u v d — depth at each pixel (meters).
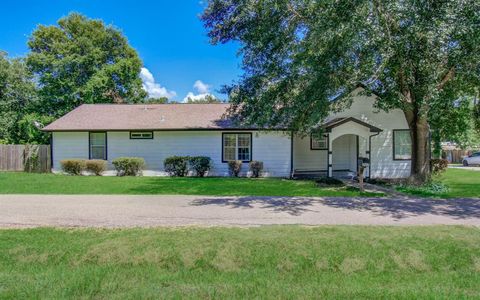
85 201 10.41
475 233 6.79
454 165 33.06
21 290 4.66
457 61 10.94
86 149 19.38
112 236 6.68
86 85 30.30
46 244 6.30
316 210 9.19
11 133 28.66
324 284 4.97
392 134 18.34
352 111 18.23
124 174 18.59
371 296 4.54
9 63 29.30
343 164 20.31
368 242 6.26
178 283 4.95
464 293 4.64
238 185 14.28
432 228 7.18
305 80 11.20
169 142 19.14
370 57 10.23
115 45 36.88
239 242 6.26
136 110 21.70
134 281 5.00
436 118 17.77
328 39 9.38
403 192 12.66
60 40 33.53
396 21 9.90
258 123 12.86
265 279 5.12
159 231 6.99
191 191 12.53
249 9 11.59
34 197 11.09
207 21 13.49
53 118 29.58
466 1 9.42
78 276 5.12
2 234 6.86
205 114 20.77
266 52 11.77
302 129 13.09
